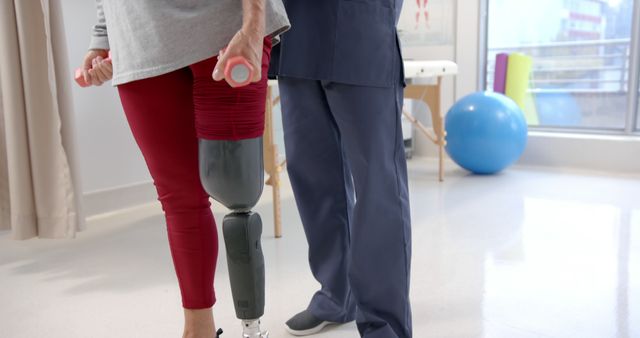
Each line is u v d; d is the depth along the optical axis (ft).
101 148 9.36
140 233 8.36
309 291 5.94
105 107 9.35
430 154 14.21
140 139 3.06
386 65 3.84
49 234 7.41
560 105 25.35
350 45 3.72
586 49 24.26
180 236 3.20
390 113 3.93
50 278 6.61
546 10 23.80
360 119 3.81
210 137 2.76
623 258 6.68
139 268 6.89
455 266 6.56
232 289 2.99
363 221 3.96
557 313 5.25
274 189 7.85
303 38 3.82
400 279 4.09
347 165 4.56
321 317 4.90
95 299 5.96
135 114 3.00
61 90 7.24
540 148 12.59
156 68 2.70
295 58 3.87
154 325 5.29
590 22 24.11
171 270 6.80
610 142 11.73
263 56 2.80
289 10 3.84
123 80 2.85
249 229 2.89
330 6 3.71
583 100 25.12
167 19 2.65
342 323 5.05
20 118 7.09
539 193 10.15
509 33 22.63
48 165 7.26
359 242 4.01
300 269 6.61
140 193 10.03
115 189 9.59
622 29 23.57
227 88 2.69
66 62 7.25
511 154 11.48
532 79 24.91
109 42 3.01
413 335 4.89
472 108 11.48
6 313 5.66
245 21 2.49
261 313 3.02
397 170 4.02
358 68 3.73
